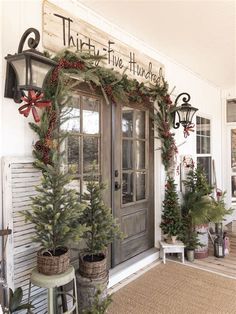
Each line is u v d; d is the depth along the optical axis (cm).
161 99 358
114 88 275
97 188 226
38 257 183
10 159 196
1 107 196
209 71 467
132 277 310
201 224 364
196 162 485
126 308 248
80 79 241
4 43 198
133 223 346
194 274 320
